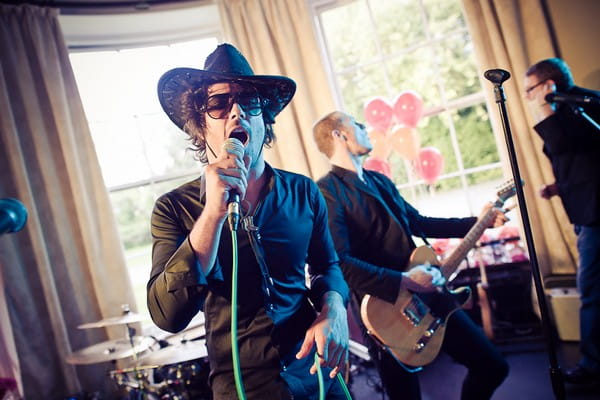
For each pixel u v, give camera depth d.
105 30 3.90
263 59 3.79
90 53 3.96
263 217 1.07
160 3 3.80
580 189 2.39
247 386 1.02
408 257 1.94
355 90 4.99
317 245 1.23
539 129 2.44
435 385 2.86
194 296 0.89
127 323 2.90
